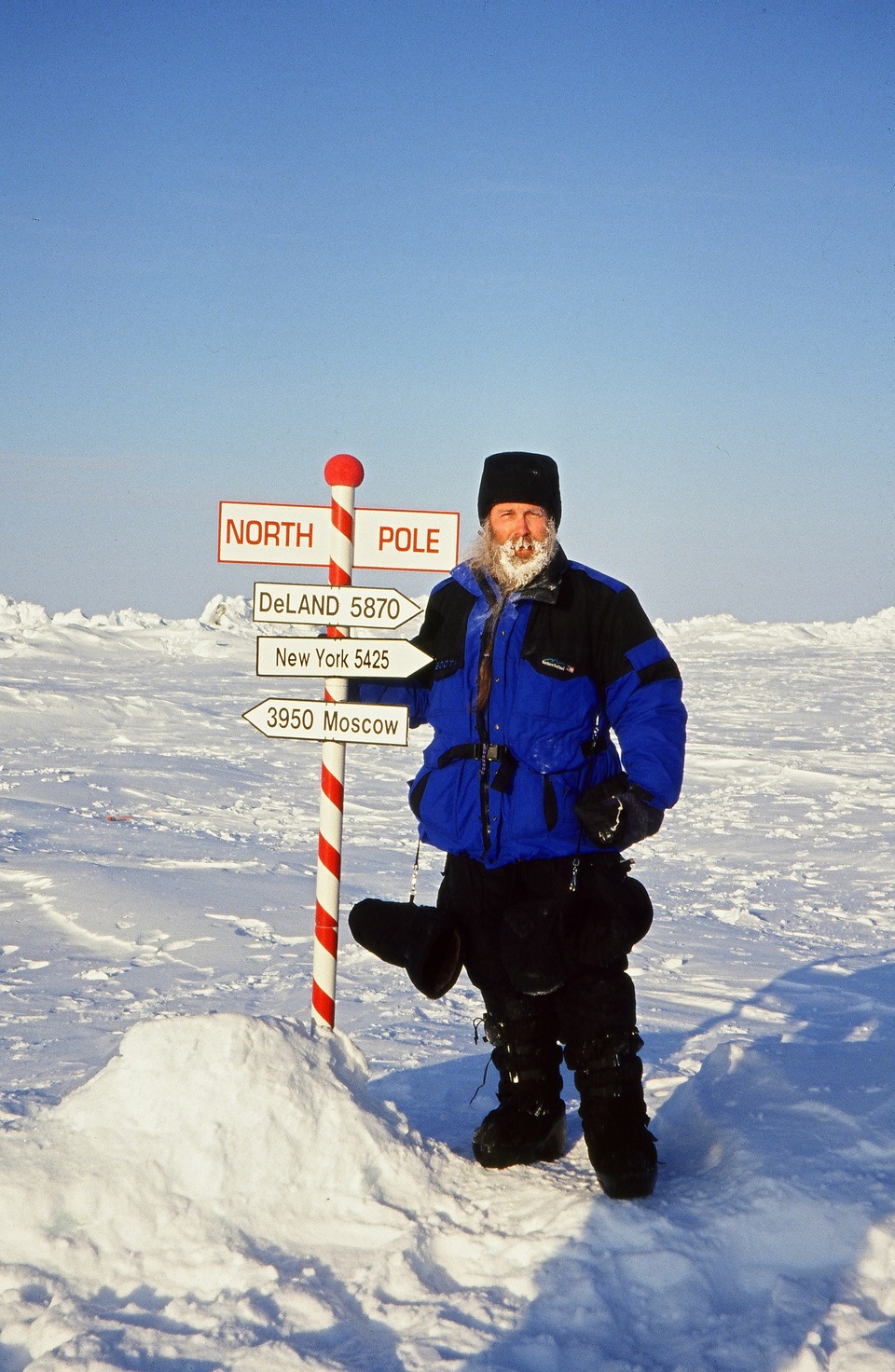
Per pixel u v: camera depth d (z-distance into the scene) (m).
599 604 3.27
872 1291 2.61
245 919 7.28
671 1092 3.90
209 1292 2.65
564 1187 3.06
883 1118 3.24
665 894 8.64
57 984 5.69
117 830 10.69
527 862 3.20
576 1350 2.40
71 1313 2.54
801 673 34.66
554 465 3.32
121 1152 2.97
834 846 10.80
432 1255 2.78
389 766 17.02
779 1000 5.57
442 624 3.41
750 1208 2.81
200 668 33.16
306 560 3.52
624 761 3.21
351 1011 5.30
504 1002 3.29
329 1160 3.01
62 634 39.53
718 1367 2.34
